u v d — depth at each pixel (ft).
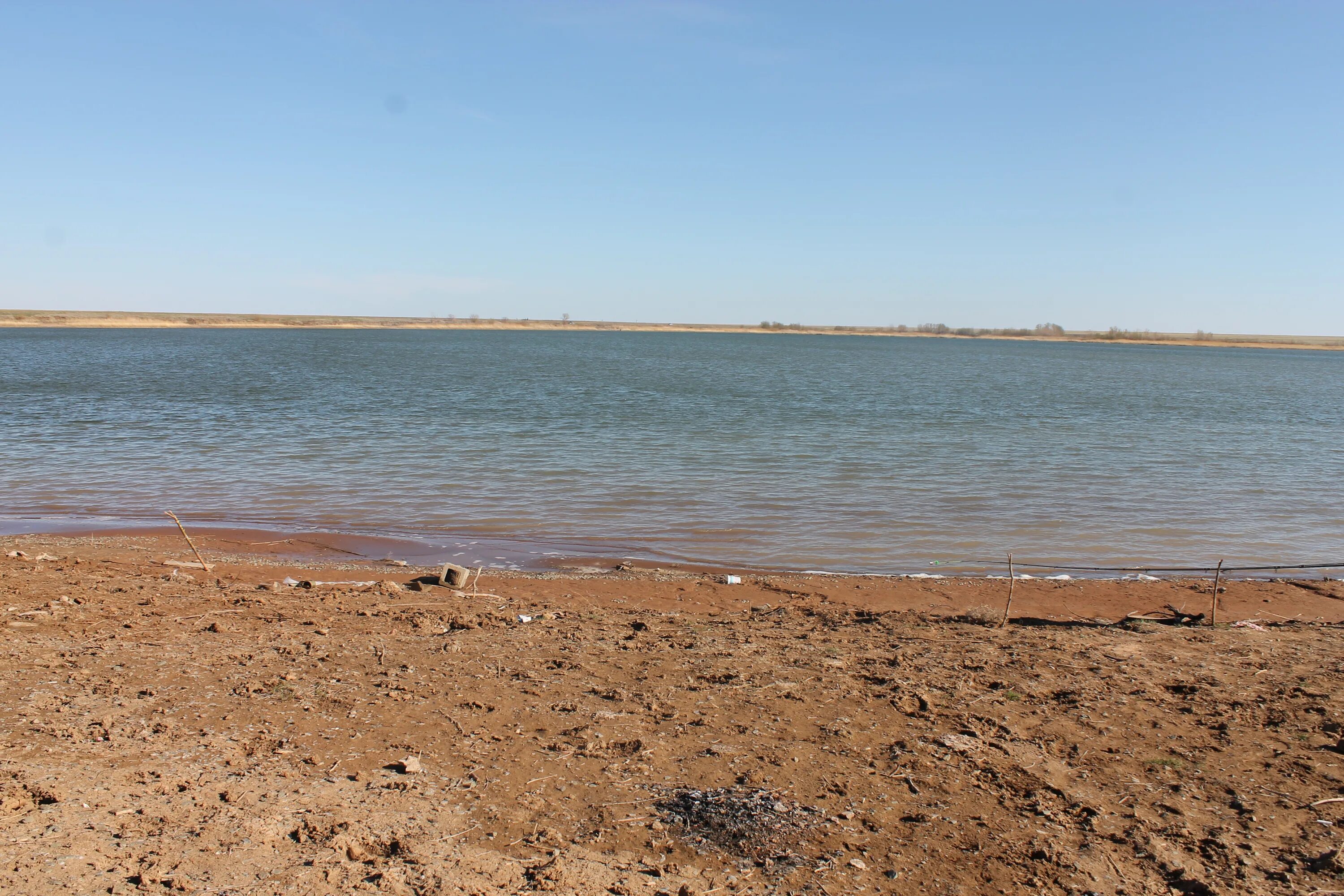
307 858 14.55
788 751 19.35
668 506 57.52
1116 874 14.88
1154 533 52.11
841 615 33.27
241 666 24.12
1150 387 203.00
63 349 283.18
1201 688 23.48
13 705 20.53
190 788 16.84
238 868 14.14
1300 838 15.96
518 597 35.70
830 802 17.11
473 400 132.16
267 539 47.44
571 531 50.62
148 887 13.41
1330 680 24.23
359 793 16.99
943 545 48.65
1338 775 18.39
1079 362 351.25
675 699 22.38
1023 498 61.67
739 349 449.89
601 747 19.39
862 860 15.17
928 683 23.73
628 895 13.93
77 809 15.71
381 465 71.87
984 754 19.31
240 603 31.63
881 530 51.80
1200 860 15.28
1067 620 33.58
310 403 123.13
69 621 27.99
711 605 35.45
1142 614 34.76
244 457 75.31
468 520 53.16
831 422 108.58
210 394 134.92
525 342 502.38
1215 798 17.48
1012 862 15.20
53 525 50.60
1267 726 20.93
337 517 53.31
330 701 21.70
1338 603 36.76
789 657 26.25
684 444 85.92
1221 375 276.62
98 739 18.88
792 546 48.06
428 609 32.09
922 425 107.65
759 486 64.80
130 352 271.49
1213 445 93.81
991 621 32.12
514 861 14.83
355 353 294.05
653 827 16.08
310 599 32.96
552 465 72.54
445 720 20.74
